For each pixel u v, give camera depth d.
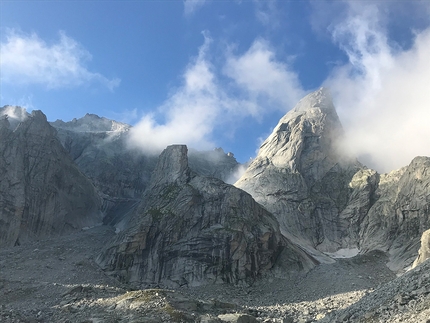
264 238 174.00
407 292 58.97
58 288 117.00
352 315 63.47
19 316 81.31
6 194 199.50
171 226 172.00
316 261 182.50
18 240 194.38
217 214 180.00
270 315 102.25
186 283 154.12
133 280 155.88
